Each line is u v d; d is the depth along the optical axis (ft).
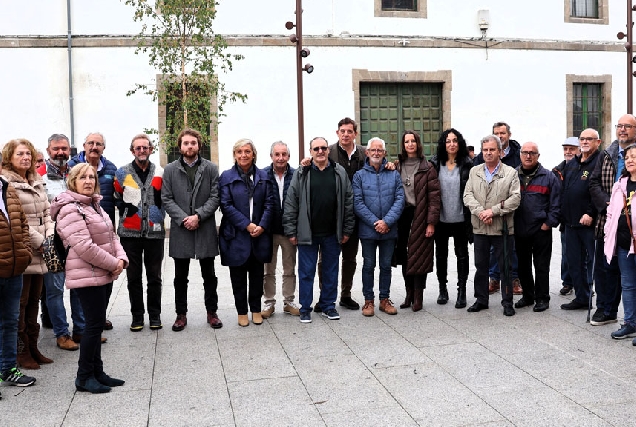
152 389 15.83
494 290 25.61
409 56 51.06
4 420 14.17
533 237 22.43
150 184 20.86
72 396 15.51
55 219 15.79
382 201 21.95
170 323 22.07
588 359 17.21
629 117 20.13
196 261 34.88
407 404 14.51
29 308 17.84
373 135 51.31
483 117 52.90
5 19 44.80
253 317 21.68
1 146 17.99
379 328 20.77
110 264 15.56
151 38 45.75
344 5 49.57
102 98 45.88
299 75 39.04
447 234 23.54
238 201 21.01
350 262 23.32
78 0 45.34
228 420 13.91
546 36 53.88
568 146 26.63
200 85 42.65
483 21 52.11
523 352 17.95
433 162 23.44
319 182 21.49
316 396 15.11
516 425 13.26
